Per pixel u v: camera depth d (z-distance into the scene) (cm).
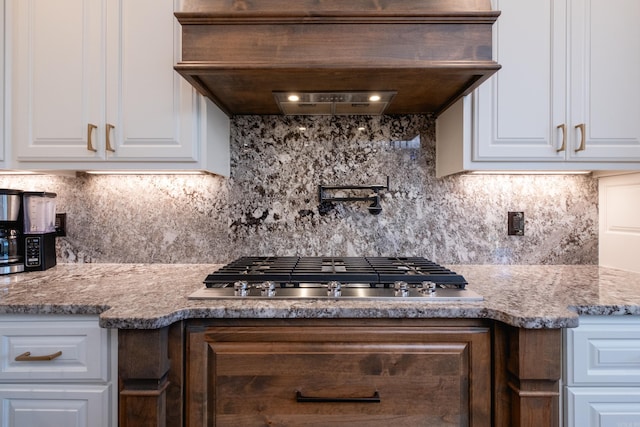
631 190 142
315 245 161
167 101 131
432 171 161
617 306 96
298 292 106
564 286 119
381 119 162
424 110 157
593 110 130
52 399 97
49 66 132
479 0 115
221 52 112
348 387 97
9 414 97
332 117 161
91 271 146
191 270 148
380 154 162
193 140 132
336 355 97
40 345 97
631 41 130
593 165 131
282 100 141
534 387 92
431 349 97
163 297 105
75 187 159
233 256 160
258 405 97
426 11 111
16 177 159
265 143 162
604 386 97
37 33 132
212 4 113
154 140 132
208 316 95
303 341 98
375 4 113
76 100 132
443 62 112
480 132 131
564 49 130
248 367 97
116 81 131
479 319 98
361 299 101
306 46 112
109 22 131
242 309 95
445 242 160
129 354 91
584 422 97
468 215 160
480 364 97
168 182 160
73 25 132
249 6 114
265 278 112
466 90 129
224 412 97
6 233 140
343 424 97
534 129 131
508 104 131
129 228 160
